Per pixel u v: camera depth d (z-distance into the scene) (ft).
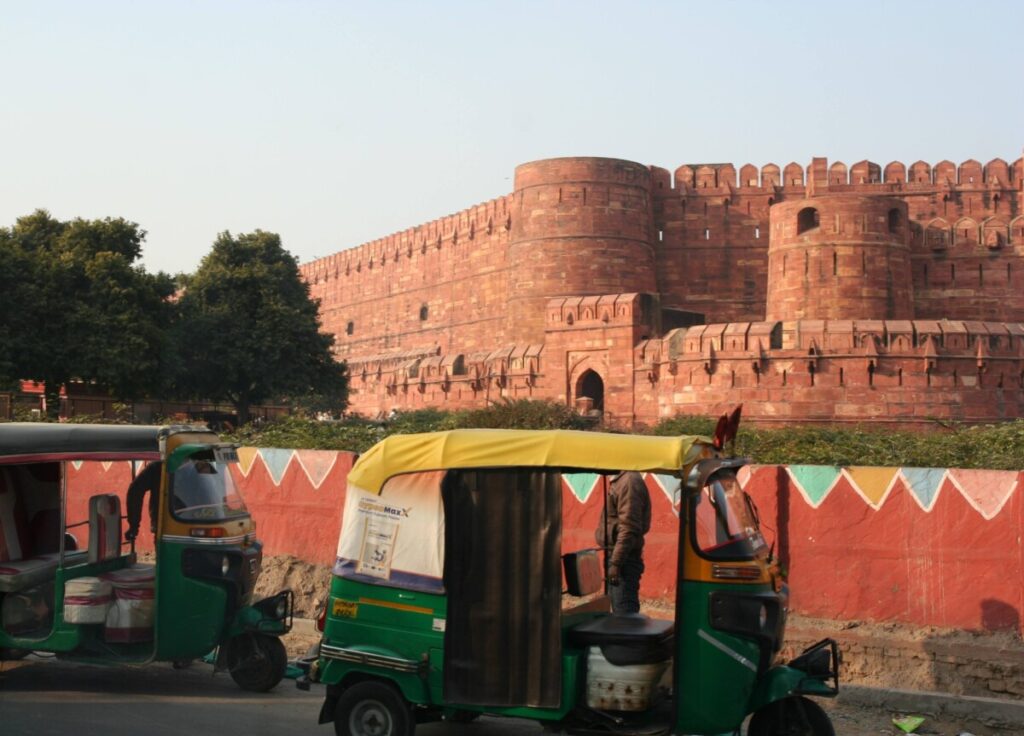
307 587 46.26
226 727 27.53
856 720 30.55
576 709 24.22
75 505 56.44
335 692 26.20
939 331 123.85
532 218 178.09
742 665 23.41
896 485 38.01
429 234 229.04
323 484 48.62
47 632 32.27
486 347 204.23
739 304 187.52
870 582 37.99
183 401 162.40
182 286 166.71
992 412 123.75
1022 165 181.06
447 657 24.71
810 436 62.69
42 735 26.43
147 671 34.60
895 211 163.12
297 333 160.97
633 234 177.17
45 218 153.48
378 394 188.96
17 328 131.13
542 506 24.52
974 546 36.73
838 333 124.98
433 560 25.22
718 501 24.30
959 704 30.66
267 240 177.78
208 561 31.53
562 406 113.39
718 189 189.57
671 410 134.62
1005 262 171.32
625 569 29.94
